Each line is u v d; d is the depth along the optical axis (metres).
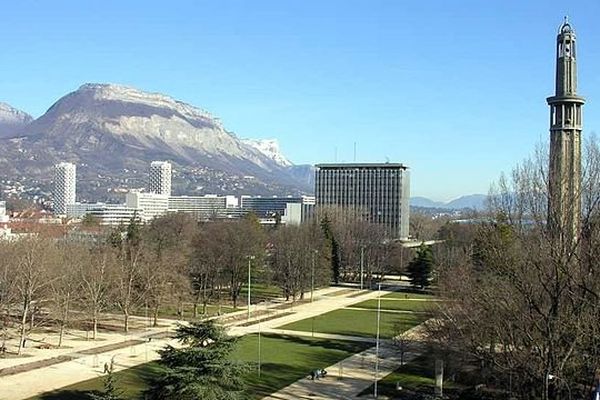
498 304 52.06
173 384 48.72
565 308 48.91
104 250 118.94
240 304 141.62
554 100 79.81
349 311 134.00
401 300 152.62
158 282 113.50
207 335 51.53
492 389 67.31
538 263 48.84
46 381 72.19
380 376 77.88
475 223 149.62
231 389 50.88
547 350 49.84
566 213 49.12
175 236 164.62
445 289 73.12
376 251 191.25
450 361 68.75
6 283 94.31
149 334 102.44
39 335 100.31
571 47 81.00
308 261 153.88
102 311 118.38
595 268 47.91
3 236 137.12
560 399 50.88
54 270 102.62
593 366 48.91
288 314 129.25
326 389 71.06
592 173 49.78
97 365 80.31
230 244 139.75
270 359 86.50
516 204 55.94
